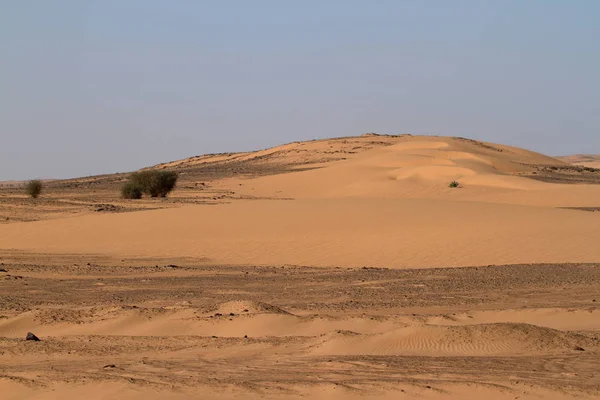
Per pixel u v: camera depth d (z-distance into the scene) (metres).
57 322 17.59
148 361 12.96
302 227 39.19
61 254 36.34
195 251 35.97
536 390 9.76
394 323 15.89
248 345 14.33
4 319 17.88
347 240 35.62
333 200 48.34
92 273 29.28
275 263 32.66
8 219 53.62
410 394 9.84
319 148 130.50
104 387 10.95
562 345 13.27
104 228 42.31
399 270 28.69
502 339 13.48
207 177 101.50
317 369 11.67
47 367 12.71
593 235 33.88
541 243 32.84
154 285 25.19
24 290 24.16
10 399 10.82
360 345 13.75
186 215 44.06
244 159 130.75
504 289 22.58
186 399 10.13
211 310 18.23
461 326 14.24
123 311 18.09
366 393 9.95
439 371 11.13
